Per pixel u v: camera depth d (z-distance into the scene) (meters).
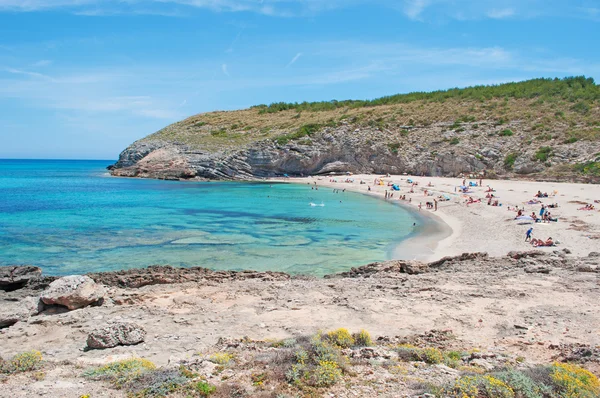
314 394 6.95
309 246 29.33
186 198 57.69
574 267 18.38
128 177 95.25
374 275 18.41
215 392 7.09
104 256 25.53
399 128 92.38
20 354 9.26
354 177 83.50
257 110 129.00
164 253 26.45
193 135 107.62
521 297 14.28
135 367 8.38
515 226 34.31
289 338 10.65
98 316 13.06
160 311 13.49
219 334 11.46
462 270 18.84
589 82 99.19
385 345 10.07
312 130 95.75
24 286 17.80
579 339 10.59
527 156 71.62
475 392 6.73
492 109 91.75
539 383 7.19
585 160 65.38
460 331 11.47
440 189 62.16
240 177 89.94
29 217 39.97
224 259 25.27
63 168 167.50
